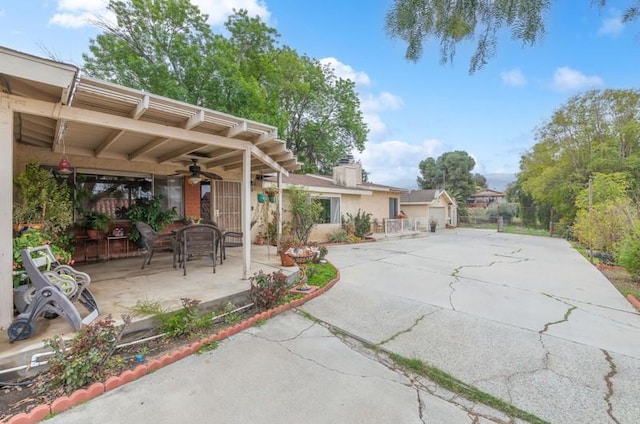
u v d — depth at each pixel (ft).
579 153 55.52
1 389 7.22
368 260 27.20
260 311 12.89
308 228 33.68
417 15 7.68
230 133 14.01
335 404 7.34
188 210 25.48
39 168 16.12
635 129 49.26
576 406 7.50
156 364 8.55
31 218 13.46
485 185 149.48
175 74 46.44
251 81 49.55
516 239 51.03
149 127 12.04
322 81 67.82
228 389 7.80
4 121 8.77
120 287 13.87
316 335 11.34
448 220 81.71
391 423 6.74
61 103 9.83
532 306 15.08
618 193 35.19
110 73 44.96
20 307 9.52
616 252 24.25
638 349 10.53
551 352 10.26
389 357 9.89
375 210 53.83
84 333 7.85
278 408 7.11
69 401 6.84
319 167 76.33
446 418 6.97
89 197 20.51
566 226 56.24
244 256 15.49
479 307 14.74
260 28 55.62
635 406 7.48
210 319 11.32
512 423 6.89
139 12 44.01
